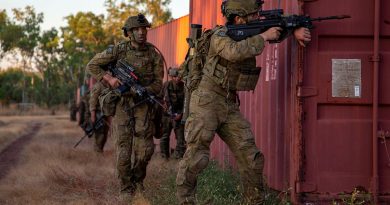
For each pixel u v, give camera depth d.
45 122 35.12
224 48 5.28
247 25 5.39
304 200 5.53
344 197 5.51
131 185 7.48
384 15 5.43
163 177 8.39
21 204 7.08
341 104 5.51
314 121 5.52
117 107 7.44
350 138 5.51
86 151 12.75
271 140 6.60
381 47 5.47
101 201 7.05
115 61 7.46
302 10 5.43
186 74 5.94
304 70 5.49
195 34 5.97
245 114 8.14
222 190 6.72
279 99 6.26
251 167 5.55
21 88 70.69
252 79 5.52
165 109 7.53
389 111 5.48
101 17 58.00
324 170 5.53
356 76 5.48
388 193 5.48
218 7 9.27
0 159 12.85
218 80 5.47
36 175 9.06
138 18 7.30
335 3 5.45
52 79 72.38
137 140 7.46
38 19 72.19
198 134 5.48
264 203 5.77
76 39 60.00
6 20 70.31
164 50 15.47
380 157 5.48
